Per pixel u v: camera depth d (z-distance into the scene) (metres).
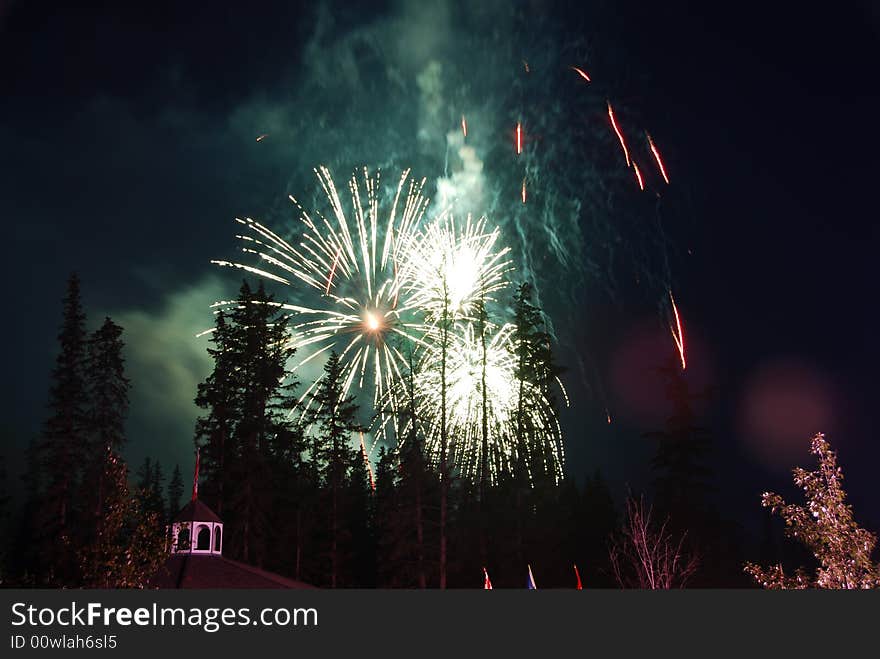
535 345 59.97
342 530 61.50
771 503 25.05
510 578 57.00
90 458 57.38
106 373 59.97
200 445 63.44
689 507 58.22
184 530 37.75
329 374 63.19
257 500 60.72
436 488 55.16
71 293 60.88
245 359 64.75
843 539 23.98
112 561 29.34
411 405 48.59
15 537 65.69
